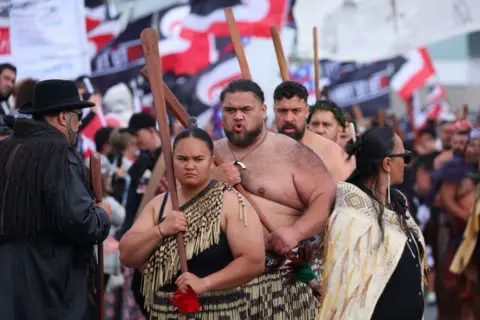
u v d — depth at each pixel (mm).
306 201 10555
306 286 10844
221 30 20406
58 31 16078
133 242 9227
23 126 10008
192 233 9172
